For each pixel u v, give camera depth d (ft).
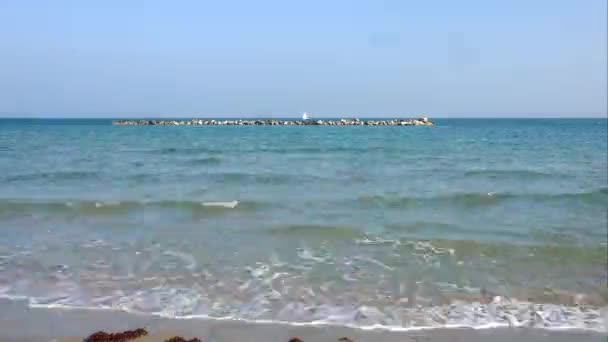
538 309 21.03
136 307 20.51
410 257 27.73
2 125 275.80
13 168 62.28
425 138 146.10
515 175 60.85
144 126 257.75
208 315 19.84
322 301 21.48
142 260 26.61
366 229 33.68
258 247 29.35
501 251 28.89
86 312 19.94
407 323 19.45
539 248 29.45
